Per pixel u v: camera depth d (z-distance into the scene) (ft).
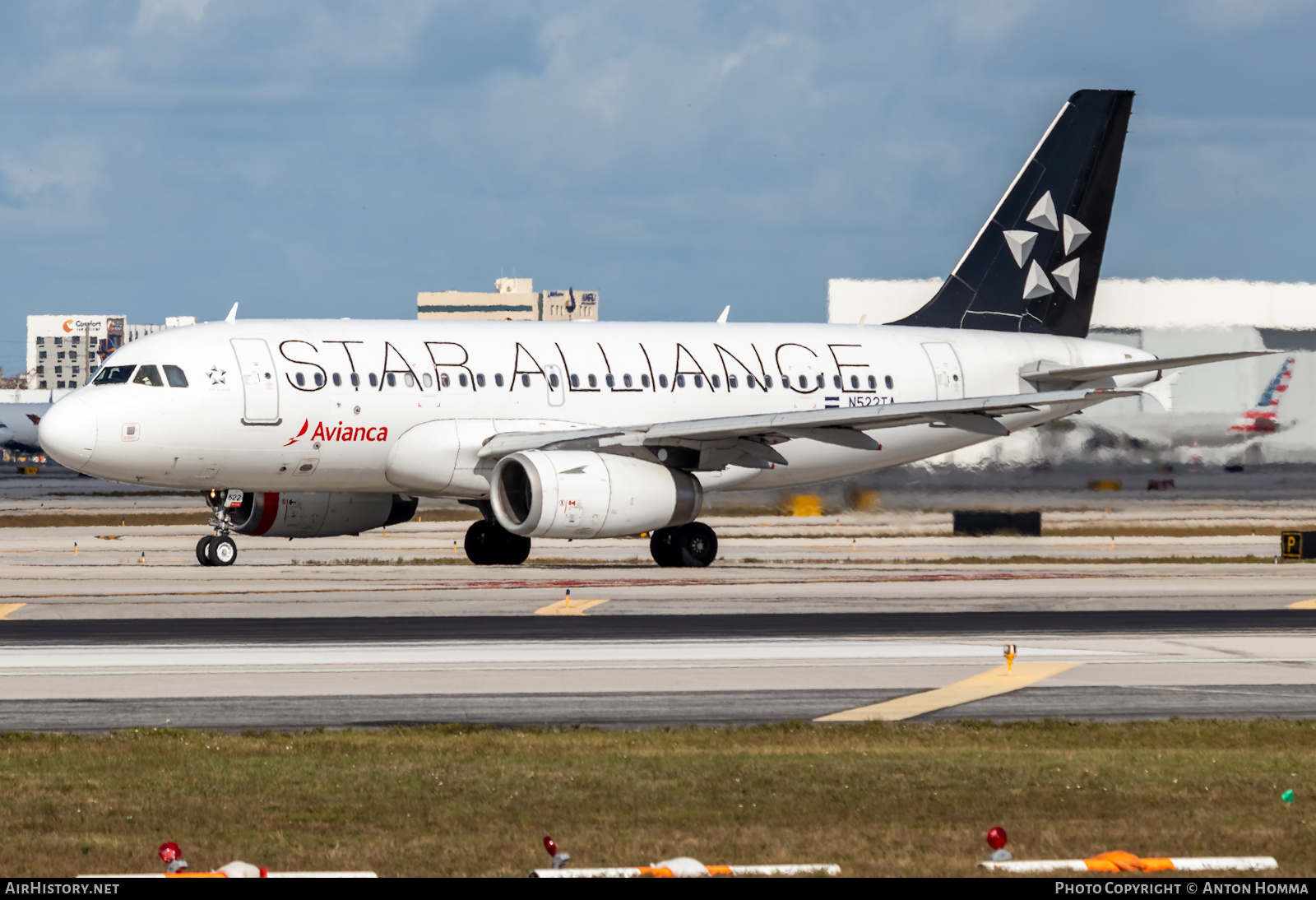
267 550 529.86
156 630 277.85
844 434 413.59
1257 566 460.14
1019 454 649.61
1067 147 522.47
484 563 463.42
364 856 126.31
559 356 445.37
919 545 565.12
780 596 342.64
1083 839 132.98
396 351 426.51
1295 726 190.70
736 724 193.98
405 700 208.95
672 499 410.11
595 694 214.07
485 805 144.97
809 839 132.05
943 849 129.08
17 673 228.22
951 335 504.43
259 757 168.66
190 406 401.70
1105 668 239.71
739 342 472.44
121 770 161.07
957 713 202.49
